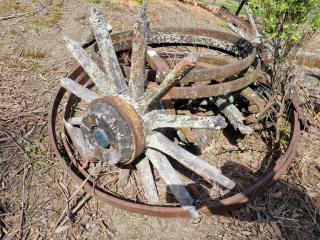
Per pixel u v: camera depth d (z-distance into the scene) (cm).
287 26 117
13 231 105
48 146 134
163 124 104
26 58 181
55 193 118
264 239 109
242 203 113
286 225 114
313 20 119
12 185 119
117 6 240
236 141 144
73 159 124
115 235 108
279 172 116
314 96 167
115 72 110
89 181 121
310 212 118
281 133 142
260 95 148
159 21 228
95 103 102
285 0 117
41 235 105
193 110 145
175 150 104
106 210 114
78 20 215
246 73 136
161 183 124
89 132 106
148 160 115
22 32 199
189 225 111
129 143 101
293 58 150
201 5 254
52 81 168
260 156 138
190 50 191
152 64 128
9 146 132
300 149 139
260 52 152
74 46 116
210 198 120
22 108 150
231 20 230
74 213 112
